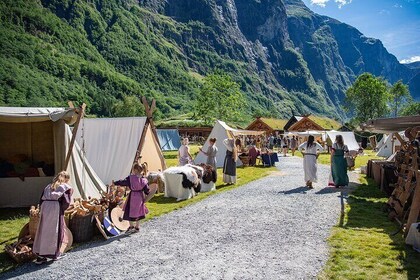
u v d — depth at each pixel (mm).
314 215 8664
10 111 10766
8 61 137500
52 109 11617
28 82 131875
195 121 84562
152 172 12758
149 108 14023
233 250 6289
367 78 92375
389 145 29203
